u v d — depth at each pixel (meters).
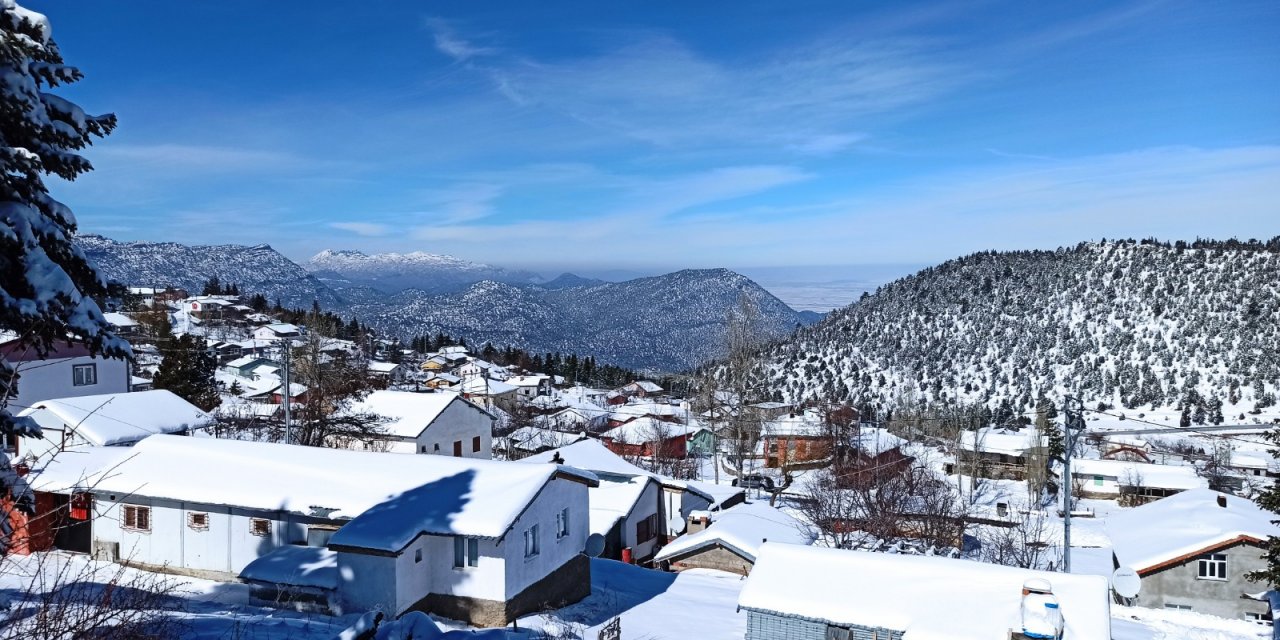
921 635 16.80
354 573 21.61
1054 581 18.47
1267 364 130.88
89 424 35.91
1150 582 33.62
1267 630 26.25
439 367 145.12
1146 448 90.75
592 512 36.28
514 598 22.80
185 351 63.38
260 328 134.88
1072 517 60.09
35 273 12.38
